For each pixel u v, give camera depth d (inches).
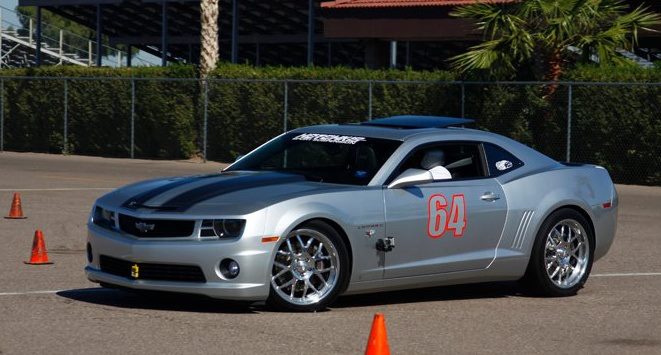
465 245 425.7
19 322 367.9
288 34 1962.4
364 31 1381.6
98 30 1924.2
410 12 1347.2
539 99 1045.8
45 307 396.5
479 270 430.3
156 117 1322.6
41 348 329.1
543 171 453.1
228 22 1982.0
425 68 1923.0
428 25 1336.1
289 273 389.7
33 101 1453.0
